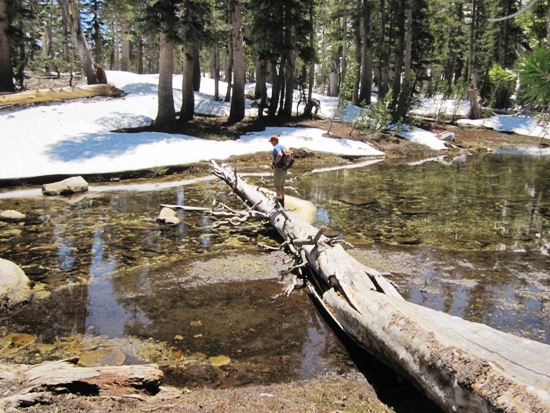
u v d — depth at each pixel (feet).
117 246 24.72
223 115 77.71
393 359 11.96
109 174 43.29
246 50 93.61
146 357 13.76
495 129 98.22
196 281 20.11
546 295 18.80
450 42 145.89
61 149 47.83
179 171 47.96
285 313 17.12
